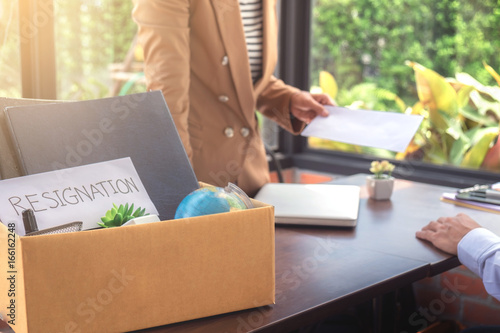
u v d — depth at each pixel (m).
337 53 2.86
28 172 0.87
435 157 2.57
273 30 1.71
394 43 2.66
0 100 0.94
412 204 1.53
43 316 0.69
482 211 1.46
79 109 0.96
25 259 0.67
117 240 0.71
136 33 2.55
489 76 2.40
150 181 0.95
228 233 0.77
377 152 2.74
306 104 1.67
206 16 1.52
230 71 1.59
